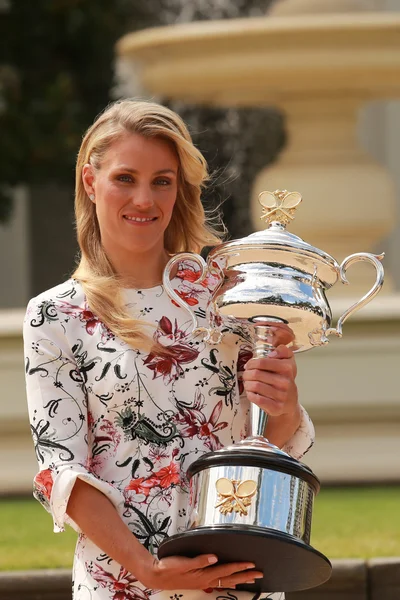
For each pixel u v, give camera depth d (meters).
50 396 5.28
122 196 5.43
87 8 21.86
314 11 15.97
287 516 5.10
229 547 5.03
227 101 16.78
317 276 5.52
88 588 5.25
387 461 13.09
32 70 22.12
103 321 5.39
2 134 20.44
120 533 5.10
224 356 5.49
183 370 5.41
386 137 23.38
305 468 5.17
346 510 11.00
